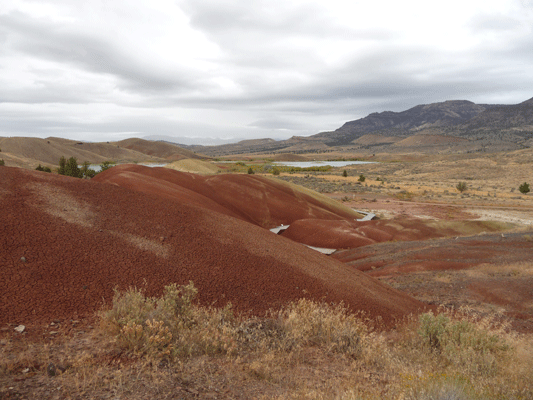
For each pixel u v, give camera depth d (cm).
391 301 1098
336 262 1380
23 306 527
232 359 495
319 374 505
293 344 611
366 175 14125
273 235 1382
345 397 407
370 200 6650
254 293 816
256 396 398
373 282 1263
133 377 387
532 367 620
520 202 6462
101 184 1141
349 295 977
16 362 380
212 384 409
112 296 630
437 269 1883
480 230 3466
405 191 8219
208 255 912
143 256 795
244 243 1068
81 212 895
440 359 668
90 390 345
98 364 404
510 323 1070
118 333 479
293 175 12425
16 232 705
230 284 816
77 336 478
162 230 962
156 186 2684
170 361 448
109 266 713
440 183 10581
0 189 868
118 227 889
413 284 1614
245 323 655
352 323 739
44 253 675
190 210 1193
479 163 15262
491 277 1559
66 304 566
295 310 746
